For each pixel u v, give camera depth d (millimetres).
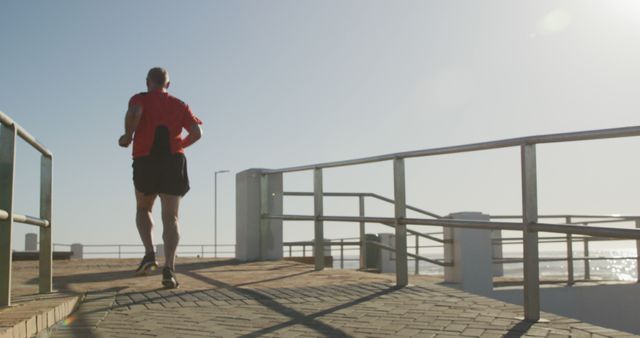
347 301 4293
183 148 5402
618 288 7844
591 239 8328
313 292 4746
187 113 5402
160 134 5219
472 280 7566
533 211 3525
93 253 22156
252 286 5211
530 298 3508
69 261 8969
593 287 7719
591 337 3012
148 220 5469
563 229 3297
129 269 7371
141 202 5438
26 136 3732
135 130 5289
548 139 3395
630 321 7773
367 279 5828
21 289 5027
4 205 3449
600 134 3088
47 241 4664
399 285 5051
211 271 6922
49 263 4660
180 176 5273
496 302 4184
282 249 8836
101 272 6902
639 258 8227
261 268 7383
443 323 3420
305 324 3449
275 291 4816
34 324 2990
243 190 8875
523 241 3561
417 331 3213
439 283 7539
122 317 3717
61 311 3607
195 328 3334
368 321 3520
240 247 8984
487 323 3406
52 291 4770
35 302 3693
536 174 3537
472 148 4035
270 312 3877
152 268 5430
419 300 4305
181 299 4430
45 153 4449
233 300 4375
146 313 3863
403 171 5094
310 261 9961
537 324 3361
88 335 3127
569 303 7543
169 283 5066
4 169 3459
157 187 5203
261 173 8766
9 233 3447
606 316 7695
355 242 9438
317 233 7098
